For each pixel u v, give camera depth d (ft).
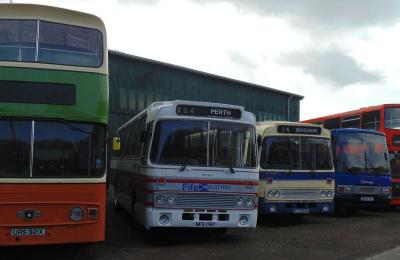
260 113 129.08
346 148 55.26
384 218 54.90
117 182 54.54
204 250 33.14
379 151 56.59
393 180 62.23
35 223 27.04
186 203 33.86
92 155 28.45
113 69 96.53
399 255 32.78
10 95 27.63
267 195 45.93
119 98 96.78
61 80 28.43
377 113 66.39
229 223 34.47
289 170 46.70
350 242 37.76
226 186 34.68
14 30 28.58
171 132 34.68
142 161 36.04
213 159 34.88
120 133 55.93
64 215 27.53
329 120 78.28
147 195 33.86
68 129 28.32
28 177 27.25
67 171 27.91
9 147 27.35
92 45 29.60
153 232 39.55
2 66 27.78
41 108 27.89
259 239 38.42
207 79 115.44
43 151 27.71
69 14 29.55
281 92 134.21
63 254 31.35
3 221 26.71
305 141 48.06
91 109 28.66
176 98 107.96
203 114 35.42
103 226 28.43
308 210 46.85
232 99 121.49
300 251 33.73
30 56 28.40
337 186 54.08
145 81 101.76
